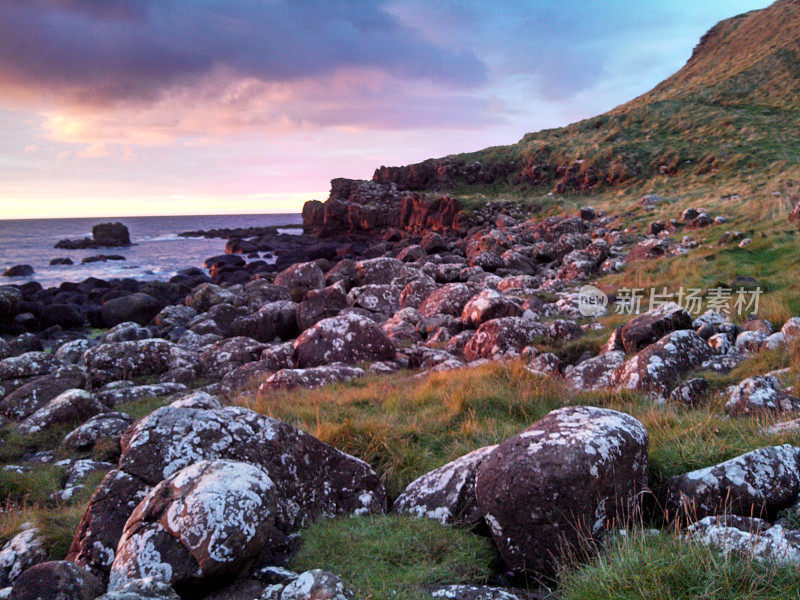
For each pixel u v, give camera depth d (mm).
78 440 9625
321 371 12477
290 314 21156
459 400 8414
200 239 98438
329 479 5520
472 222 49938
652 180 50250
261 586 3789
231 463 4289
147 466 4953
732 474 4348
